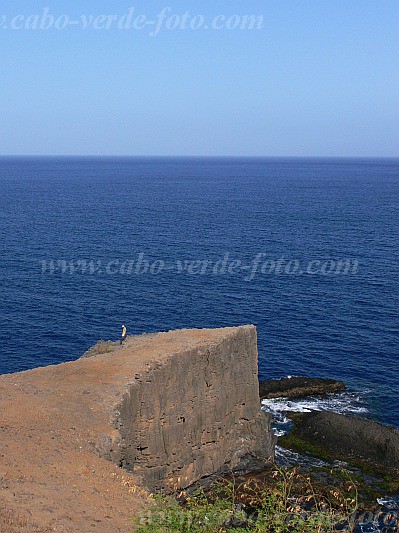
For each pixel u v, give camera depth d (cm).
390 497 4166
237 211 17550
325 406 5500
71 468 2539
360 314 7706
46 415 3131
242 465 4412
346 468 4534
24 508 2027
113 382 3634
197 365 4091
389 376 6062
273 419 5250
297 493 3922
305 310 7825
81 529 1958
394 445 4647
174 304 7938
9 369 5828
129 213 16700
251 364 4556
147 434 3728
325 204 19712
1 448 2564
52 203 19088
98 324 7106
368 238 12850
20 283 8650
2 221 14388
